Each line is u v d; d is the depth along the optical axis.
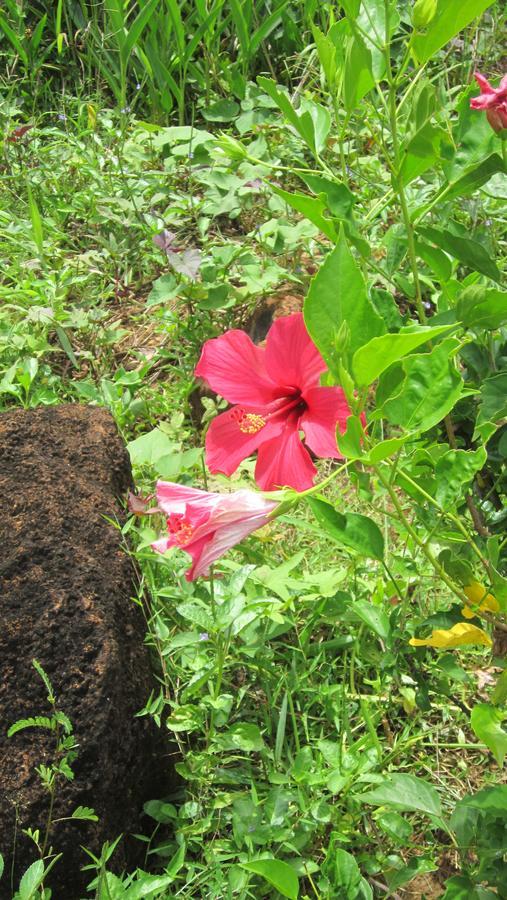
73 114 1.74
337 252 0.53
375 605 0.84
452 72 1.71
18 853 0.67
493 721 0.59
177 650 0.84
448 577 0.68
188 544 0.60
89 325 1.25
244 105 1.59
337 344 0.52
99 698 0.71
